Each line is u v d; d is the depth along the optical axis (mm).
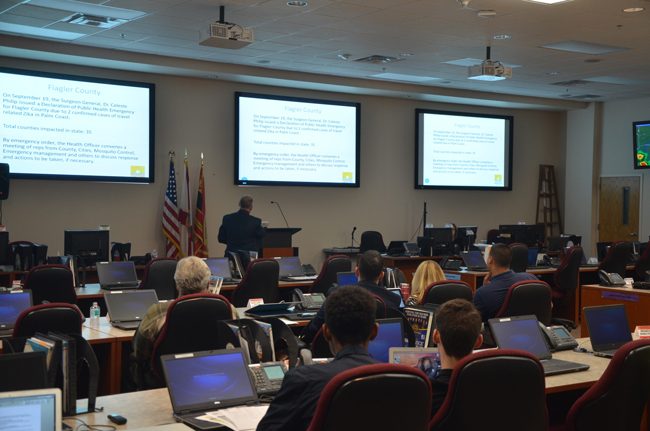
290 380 2395
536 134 14500
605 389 3082
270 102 11250
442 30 8195
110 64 9641
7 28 8211
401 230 12836
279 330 3541
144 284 6867
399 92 12031
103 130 9859
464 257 9516
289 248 10461
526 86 12219
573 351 4332
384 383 2150
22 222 9438
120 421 2795
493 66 8641
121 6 7234
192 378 2963
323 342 4098
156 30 8258
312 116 11641
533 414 2674
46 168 9453
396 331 3609
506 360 2600
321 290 7418
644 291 6984
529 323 4066
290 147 11445
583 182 14273
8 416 2064
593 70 10719
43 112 9414
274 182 11305
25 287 6102
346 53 9547
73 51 9062
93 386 2957
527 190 14406
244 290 7047
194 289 4332
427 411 2258
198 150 10758
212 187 10883
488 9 7254
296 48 9242
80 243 7988
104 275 7059
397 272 6523
